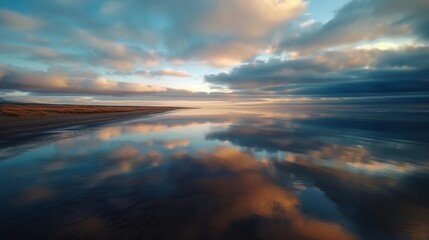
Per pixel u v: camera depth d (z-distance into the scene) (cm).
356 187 734
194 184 755
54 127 2292
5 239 465
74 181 782
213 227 506
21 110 3819
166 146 1403
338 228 507
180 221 528
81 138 1689
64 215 553
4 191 698
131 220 531
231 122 2972
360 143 1434
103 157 1119
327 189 719
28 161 1038
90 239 462
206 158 1099
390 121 2684
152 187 729
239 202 626
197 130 2189
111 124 2730
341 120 2947
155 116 4325
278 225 516
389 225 523
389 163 991
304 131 2002
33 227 504
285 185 750
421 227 515
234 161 1044
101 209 581
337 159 1063
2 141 1495
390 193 688
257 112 5847
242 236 475
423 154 1141
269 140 1576
